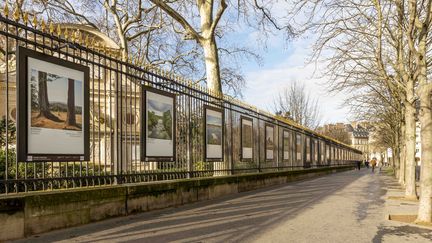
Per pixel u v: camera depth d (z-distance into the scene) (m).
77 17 27.55
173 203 11.27
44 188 7.53
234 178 16.03
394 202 13.94
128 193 9.27
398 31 14.99
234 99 17.16
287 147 26.58
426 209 9.59
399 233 8.20
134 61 10.32
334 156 51.06
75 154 8.09
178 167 12.53
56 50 7.86
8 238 6.30
